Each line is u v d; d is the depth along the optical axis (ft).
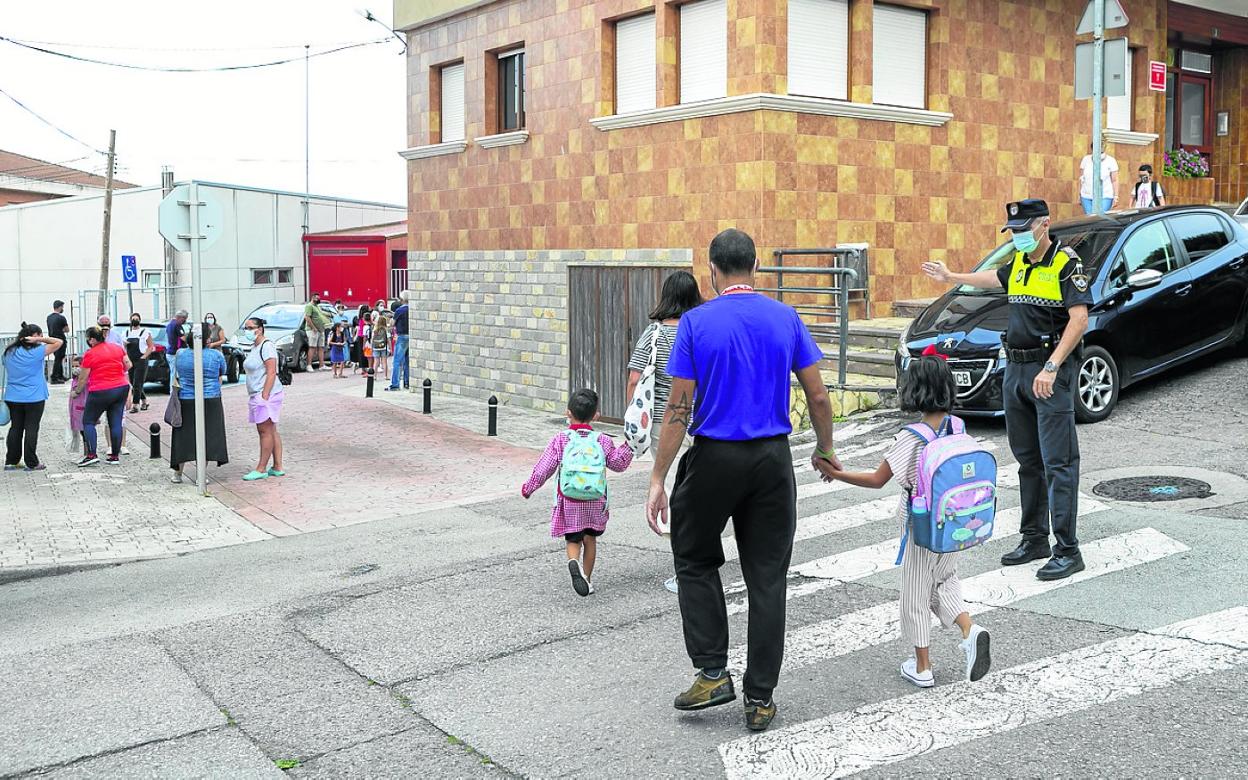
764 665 15.31
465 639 20.67
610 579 24.27
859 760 14.32
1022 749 14.29
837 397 41.11
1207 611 18.67
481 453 46.91
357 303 122.31
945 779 13.62
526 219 57.62
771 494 15.15
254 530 34.12
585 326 54.34
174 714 17.60
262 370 42.16
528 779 14.55
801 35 45.62
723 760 14.62
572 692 17.58
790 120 44.57
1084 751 14.11
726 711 16.37
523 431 52.49
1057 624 18.74
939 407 15.92
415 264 67.97
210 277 119.34
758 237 44.29
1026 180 53.16
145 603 25.25
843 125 46.19
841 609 20.67
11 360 45.91
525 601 22.98
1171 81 63.87
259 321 42.29
